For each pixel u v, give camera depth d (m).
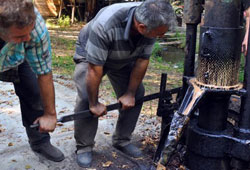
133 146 2.94
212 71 2.29
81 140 2.73
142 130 3.46
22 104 2.65
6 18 1.56
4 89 4.68
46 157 2.80
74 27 13.69
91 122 2.64
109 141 3.13
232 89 2.31
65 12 15.59
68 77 6.09
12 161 2.74
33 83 2.54
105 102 4.54
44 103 2.27
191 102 2.29
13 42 1.73
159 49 10.29
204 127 2.53
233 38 2.24
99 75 2.38
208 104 2.45
